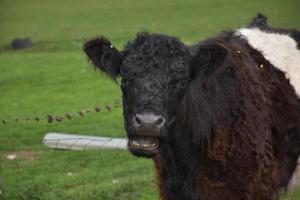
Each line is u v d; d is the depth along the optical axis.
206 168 6.97
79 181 12.21
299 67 7.95
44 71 26.09
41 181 12.19
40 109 19.52
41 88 23.02
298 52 8.09
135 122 6.11
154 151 6.19
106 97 21.06
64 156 14.05
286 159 7.68
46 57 29.53
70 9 46.22
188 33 35.00
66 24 40.94
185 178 7.05
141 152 6.17
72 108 19.55
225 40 7.63
